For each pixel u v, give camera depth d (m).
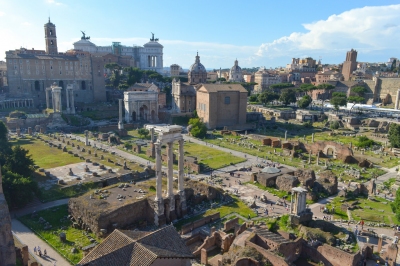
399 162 106.38
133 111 170.38
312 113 186.88
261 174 85.12
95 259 32.72
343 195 76.31
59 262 47.12
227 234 52.44
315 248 47.75
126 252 34.25
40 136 134.62
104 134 132.62
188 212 66.19
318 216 65.88
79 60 196.50
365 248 48.38
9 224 35.84
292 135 150.12
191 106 187.25
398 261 48.44
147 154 109.88
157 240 37.66
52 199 69.88
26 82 180.38
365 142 125.50
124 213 58.56
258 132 155.62
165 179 77.44
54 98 157.50
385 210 68.44
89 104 189.88
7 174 65.12
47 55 188.12
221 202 71.38
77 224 58.22
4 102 167.50
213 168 97.69
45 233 55.47
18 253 43.88
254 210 67.44
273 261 42.44
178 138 61.47
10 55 175.88
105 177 82.56
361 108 198.12
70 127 151.88
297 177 81.25
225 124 165.25
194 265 45.06
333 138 142.00
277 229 56.53
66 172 87.12
